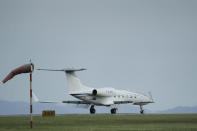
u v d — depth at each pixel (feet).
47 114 570.05
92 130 293.64
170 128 306.35
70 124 359.46
